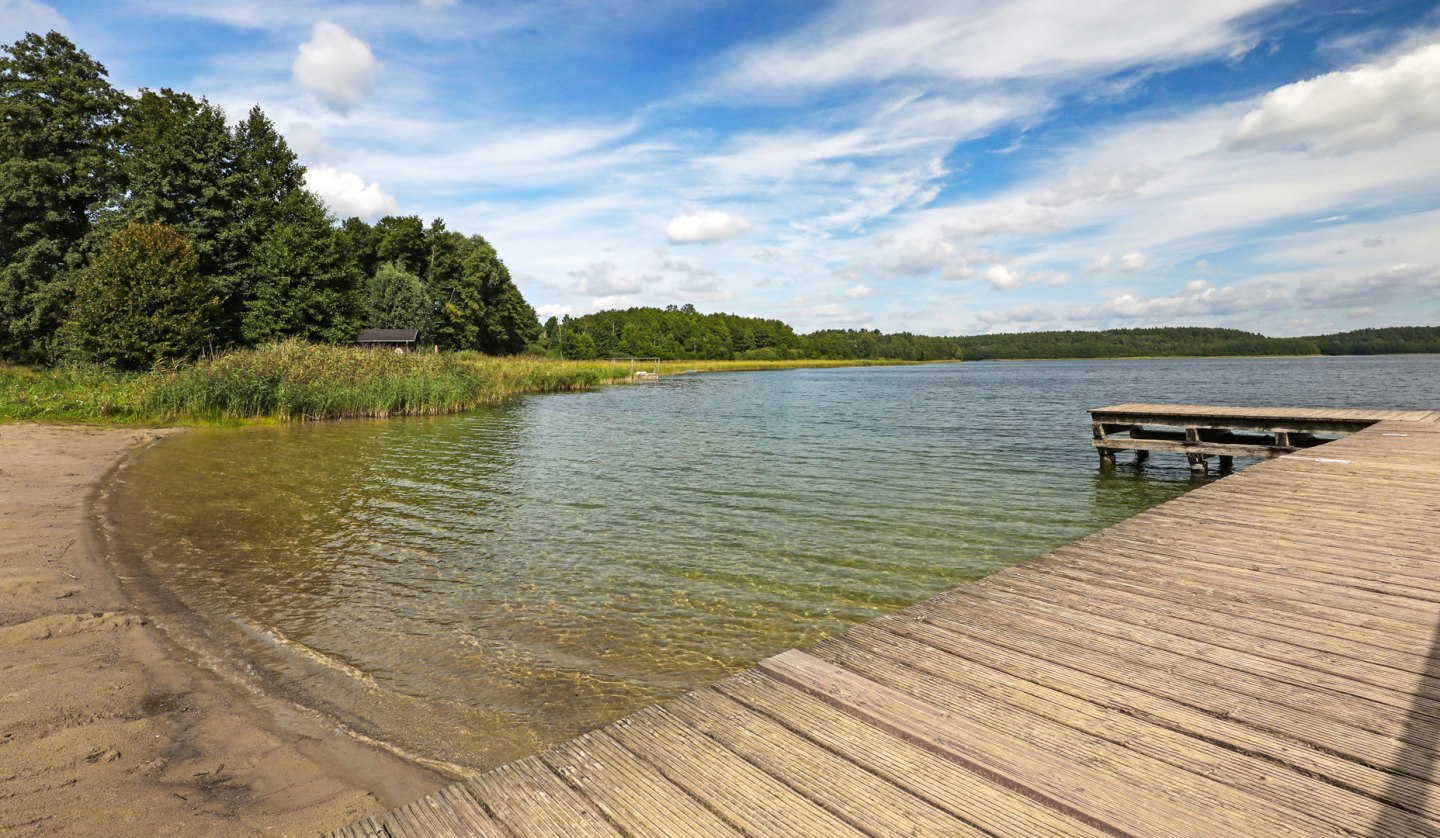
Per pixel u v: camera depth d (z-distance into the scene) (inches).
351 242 2365.9
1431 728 107.7
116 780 142.0
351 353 1165.1
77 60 1428.4
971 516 424.2
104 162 1419.8
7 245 1378.0
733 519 414.9
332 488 501.7
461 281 2696.9
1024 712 114.7
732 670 215.3
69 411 847.7
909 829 85.3
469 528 392.2
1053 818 87.1
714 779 97.5
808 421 1024.9
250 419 926.4
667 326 5570.9
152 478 521.0
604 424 976.9
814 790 94.1
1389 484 317.4
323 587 288.2
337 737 167.8
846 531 387.5
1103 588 180.4
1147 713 114.1
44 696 177.8
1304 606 165.9
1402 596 172.1
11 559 295.7
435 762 157.9
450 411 1176.8
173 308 1165.1
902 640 147.3
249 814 133.3
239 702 183.5
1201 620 157.3
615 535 378.3
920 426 947.3
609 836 85.1
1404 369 3353.8
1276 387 1905.8
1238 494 304.5
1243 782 93.5
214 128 1503.4
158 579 289.4
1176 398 1478.8
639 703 191.8
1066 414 1131.9
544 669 213.8
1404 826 83.1
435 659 219.3
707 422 1011.9
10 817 126.6
